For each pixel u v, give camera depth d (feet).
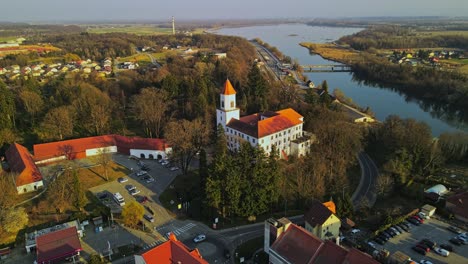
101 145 467.52
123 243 291.99
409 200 359.46
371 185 395.75
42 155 438.81
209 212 320.09
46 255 263.90
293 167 419.95
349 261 216.95
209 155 457.68
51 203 338.54
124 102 622.13
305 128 510.17
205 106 546.26
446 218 319.27
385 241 286.05
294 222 320.09
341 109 622.13
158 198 361.92
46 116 498.28
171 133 430.61
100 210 323.57
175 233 305.73
